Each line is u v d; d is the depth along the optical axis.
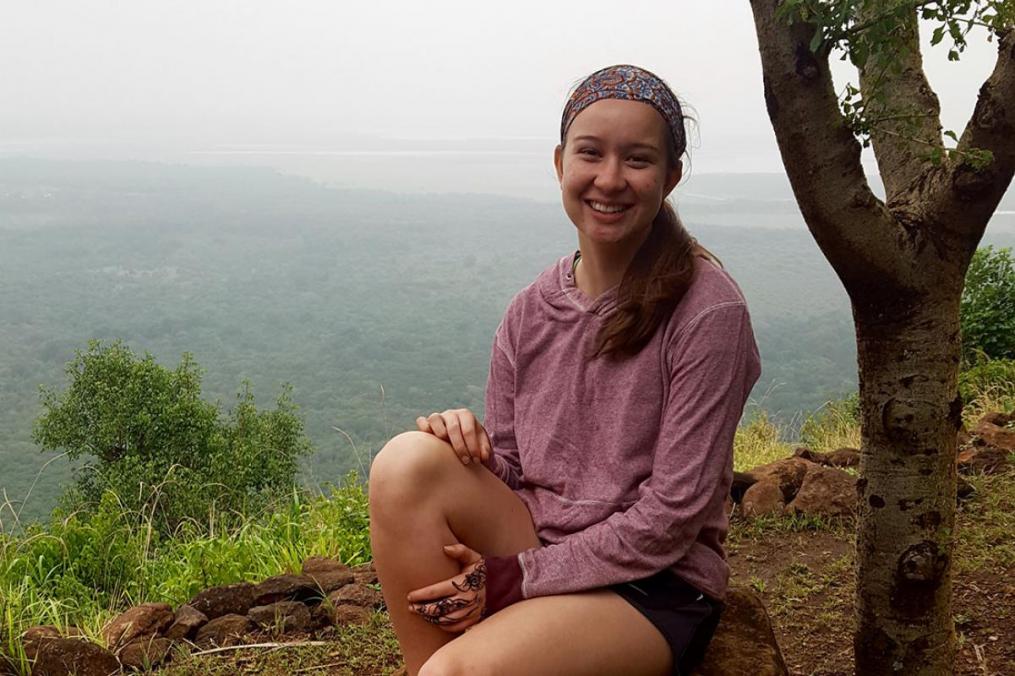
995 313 8.78
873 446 2.32
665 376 1.87
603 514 1.88
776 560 3.65
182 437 9.86
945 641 2.34
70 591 3.82
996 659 2.72
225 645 2.93
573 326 1.98
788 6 1.85
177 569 4.11
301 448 9.86
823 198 2.10
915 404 2.24
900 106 2.43
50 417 10.08
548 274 2.08
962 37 1.84
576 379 1.95
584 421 1.94
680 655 1.84
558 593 1.80
